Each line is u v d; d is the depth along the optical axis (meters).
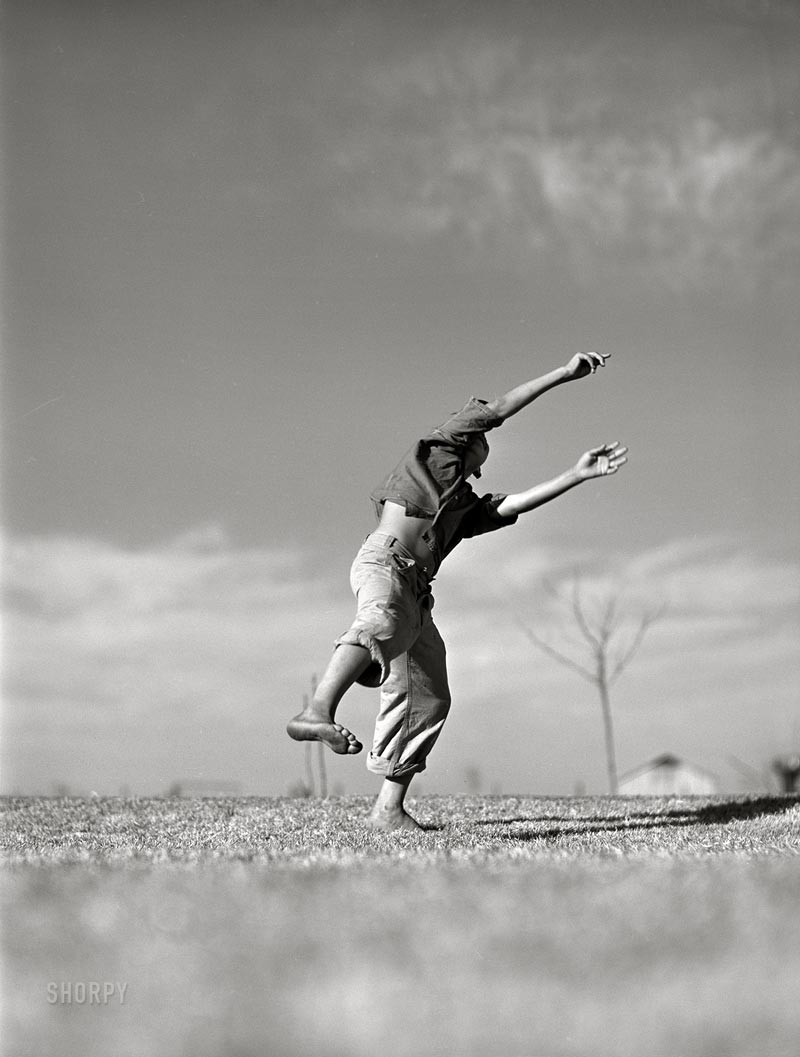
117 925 2.67
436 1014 2.01
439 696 7.04
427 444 6.38
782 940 2.47
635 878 3.31
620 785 19.59
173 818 7.84
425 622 6.34
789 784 16.55
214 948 2.43
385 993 2.11
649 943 2.44
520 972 2.22
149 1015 2.03
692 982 2.17
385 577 5.98
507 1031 1.95
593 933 2.52
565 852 4.75
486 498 6.76
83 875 3.54
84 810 8.60
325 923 2.64
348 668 5.50
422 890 3.09
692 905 2.82
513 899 2.92
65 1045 1.91
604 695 16.06
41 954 2.42
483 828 7.09
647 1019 2.00
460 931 2.54
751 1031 1.97
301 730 5.29
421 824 7.36
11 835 6.83
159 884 3.27
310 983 2.18
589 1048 1.91
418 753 7.03
